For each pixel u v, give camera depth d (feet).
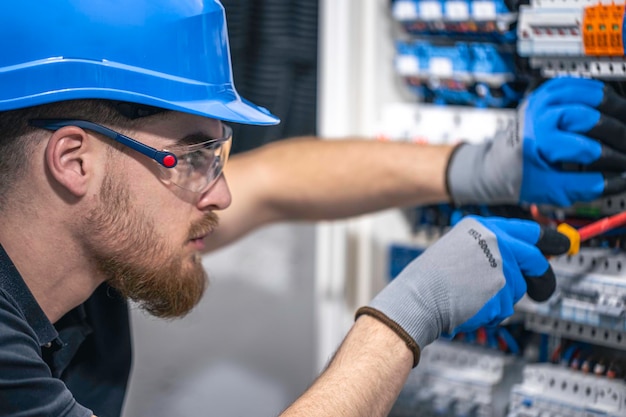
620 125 3.70
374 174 4.49
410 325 3.33
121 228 3.41
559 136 3.68
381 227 5.24
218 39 3.49
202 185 3.56
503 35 4.44
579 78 3.74
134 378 7.31
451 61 4.69
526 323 4.26
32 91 3.18
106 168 3.35
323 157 4.65
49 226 3.39
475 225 3.56
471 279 3.44
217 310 7.18
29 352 3.11
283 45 6.12
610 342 3.94
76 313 3.98
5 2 3.22
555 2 3.72
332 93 5.18
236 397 7.11
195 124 3.48
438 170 4.30
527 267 3.56
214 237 4.63
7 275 3.34
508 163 3.92
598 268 3.91
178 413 7.23
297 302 6.87
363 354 3.28
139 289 3.56
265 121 3.51
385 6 5.09
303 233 6.82
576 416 4.05
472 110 4.73
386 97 5.21
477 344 4.79
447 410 4.67
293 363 6.93
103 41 3.23
